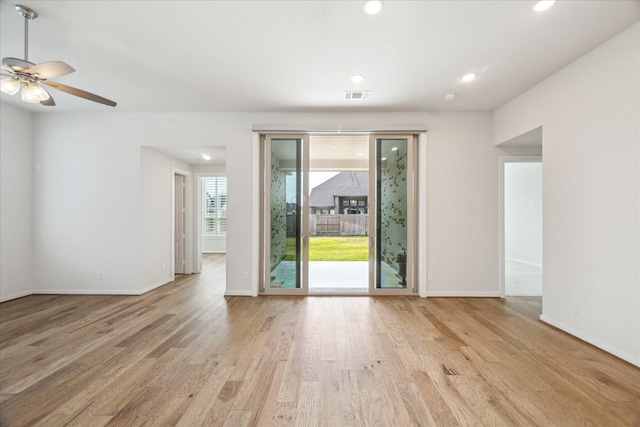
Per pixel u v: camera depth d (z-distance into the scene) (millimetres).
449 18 2283
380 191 4410
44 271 4465
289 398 1921
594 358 2465
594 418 1738
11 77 2295
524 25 2365
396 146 4438
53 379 2133
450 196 4336
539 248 6859
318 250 10422
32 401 1879
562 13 2219
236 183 4395
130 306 3877
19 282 4285
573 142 2922
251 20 2311
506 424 1688
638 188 2326
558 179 3111
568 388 2035
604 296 2598
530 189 7152
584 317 2803
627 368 2299
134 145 4430
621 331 2451
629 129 2391
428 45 2654
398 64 2990
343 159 7020
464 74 3197
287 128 4309
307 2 2107
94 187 4426
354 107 4180
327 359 2443
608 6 2141
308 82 3402
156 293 4539
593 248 2705
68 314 3562
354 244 11734
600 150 2637
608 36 2506
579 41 2580
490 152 4344
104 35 2512
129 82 3420
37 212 4445
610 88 2541
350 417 1743
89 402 1870
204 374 2205
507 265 7094
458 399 1913
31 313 3594
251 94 3746
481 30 2432
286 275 4445
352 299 4215
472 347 2672
